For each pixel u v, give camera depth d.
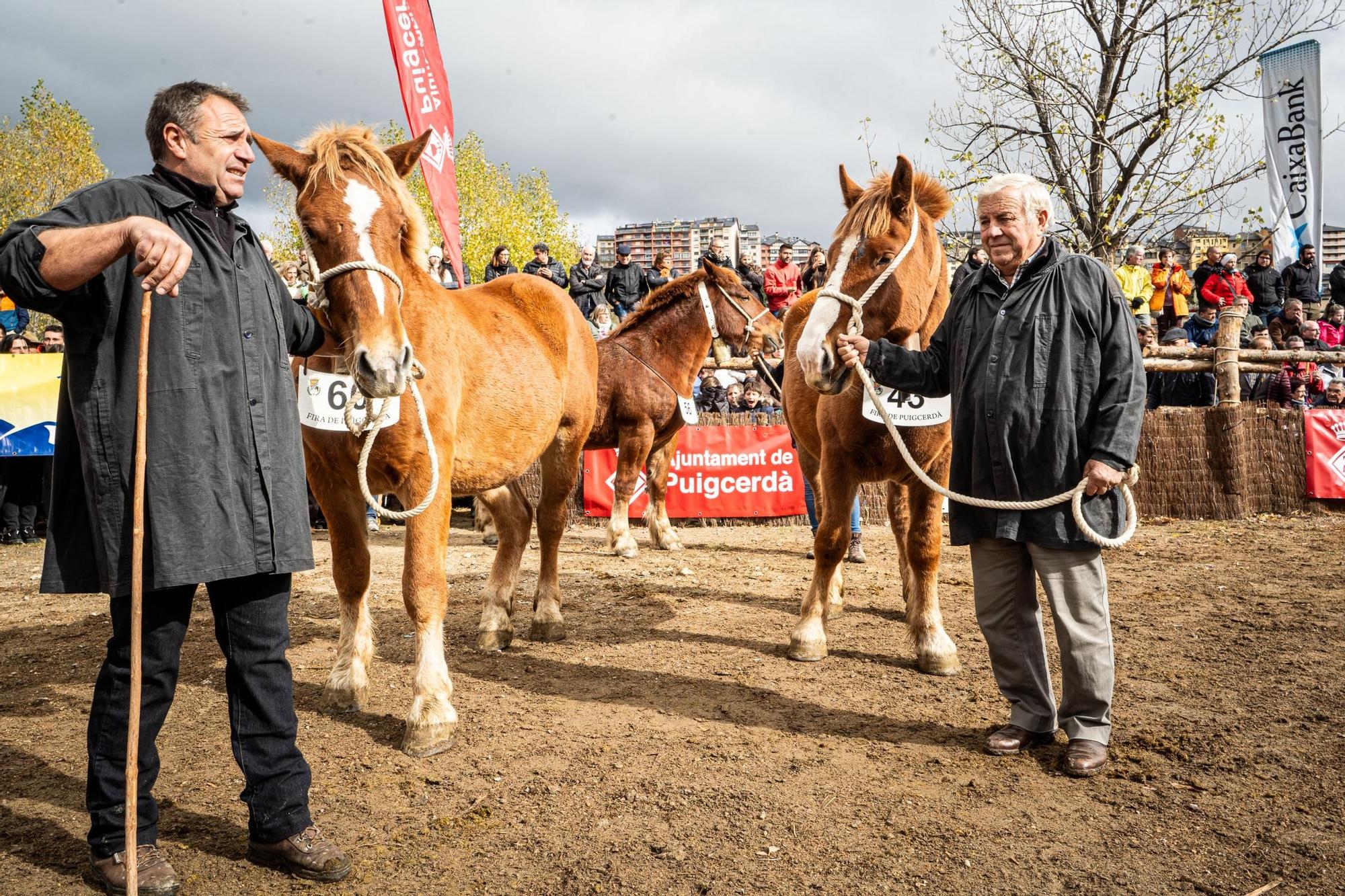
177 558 2.12
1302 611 5.23
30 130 30.03
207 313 2.21
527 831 2.66
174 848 2.53
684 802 2.84
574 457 4.83
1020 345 3.05
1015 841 2.58
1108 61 12.90
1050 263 3.10
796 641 4.39
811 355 3.49
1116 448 2.88
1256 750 3.22
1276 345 11.34
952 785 2.96
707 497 9.52
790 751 3.26
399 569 6.75
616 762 3.15
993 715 3.63
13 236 1.97
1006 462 3.03
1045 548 3.04
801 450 5.75
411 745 3.22
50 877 2.39
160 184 2.23
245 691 2.38
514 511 4.72
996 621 3.25
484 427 3.79
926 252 3.79
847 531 4.33
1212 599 5.56
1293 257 12.37
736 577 6.57
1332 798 2.84
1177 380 10.12
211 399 2.20
